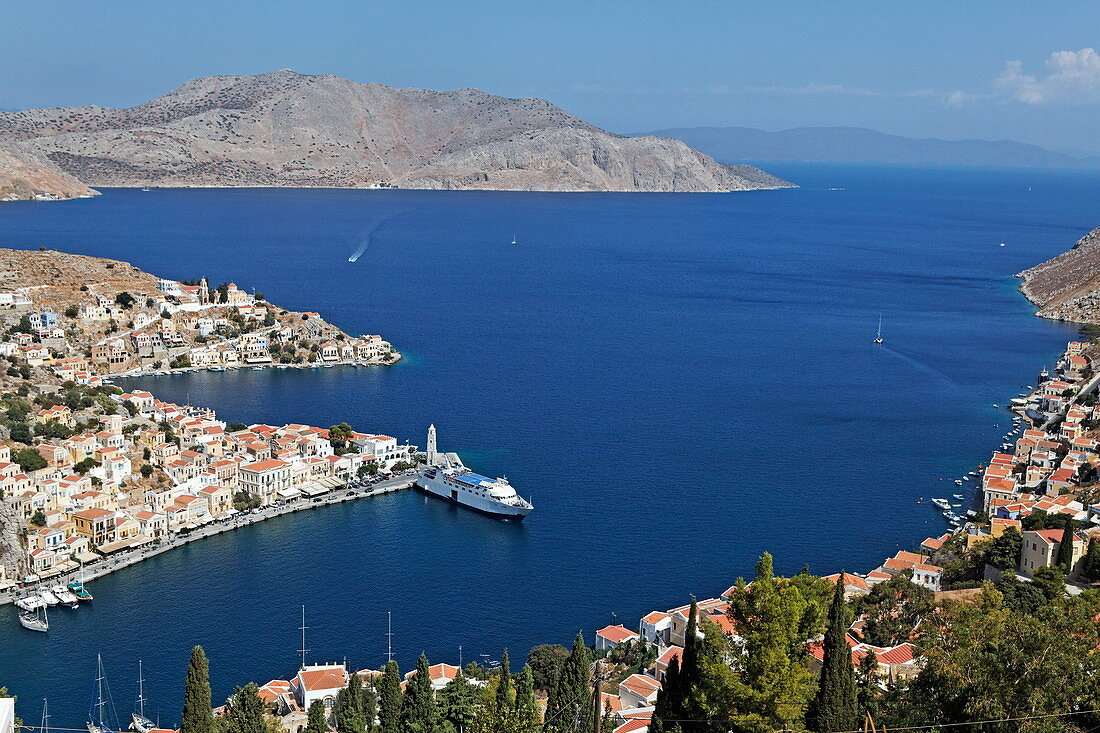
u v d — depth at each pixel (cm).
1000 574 18775
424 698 14950
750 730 11744
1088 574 18362
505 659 15825
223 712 15988
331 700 16988
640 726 14512
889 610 17325
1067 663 10875
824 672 11575
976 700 10850
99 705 17400
